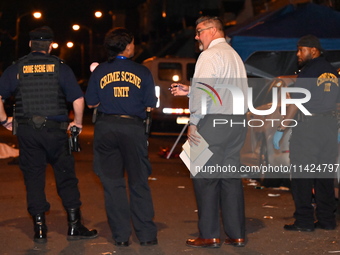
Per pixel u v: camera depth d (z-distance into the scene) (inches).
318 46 282.4
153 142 779.4
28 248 251.8
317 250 249.4
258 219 312.0
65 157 261.3
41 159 259.8
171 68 904.9
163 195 382.9
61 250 248.5
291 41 484.7
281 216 320.2
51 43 261.6
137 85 247.8
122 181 254.4
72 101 257.6
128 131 246.4
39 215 261.7
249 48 486.0
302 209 283.1
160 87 903.7
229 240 259.0
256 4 1094.4
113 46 248.7
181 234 277.6
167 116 906.1
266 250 249.1
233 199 253.4
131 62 250.5
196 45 283.0
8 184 424.2
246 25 522.6
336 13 513.7
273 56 547.8
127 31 250.8
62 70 255.6
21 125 255.3
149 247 253.6
